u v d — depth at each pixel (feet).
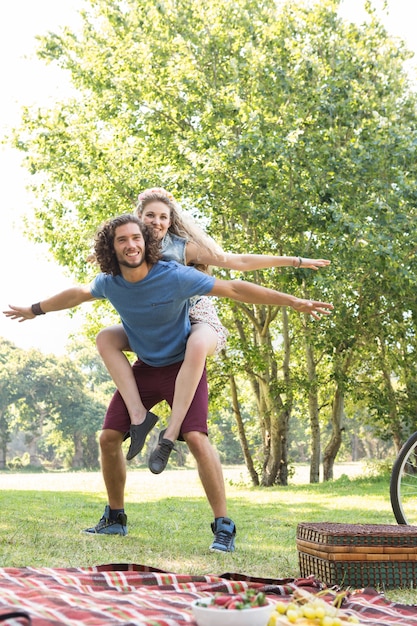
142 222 16.06
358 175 55.47
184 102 63.36
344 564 12.84
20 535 17.19
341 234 53.52
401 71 64.75
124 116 67.21
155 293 16.12
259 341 66.95
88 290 17.13
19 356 256.52
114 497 18.69
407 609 10.55
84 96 70.79
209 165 55.52
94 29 69.77
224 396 74.69
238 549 17.26
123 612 8.84
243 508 32.96
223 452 236.02
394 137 56.18
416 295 60.39
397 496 17.98
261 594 7.77
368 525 14.47
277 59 59.82
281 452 65.26
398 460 18.07
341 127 58.80
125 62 64.39
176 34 64.28
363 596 11.25
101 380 265.95
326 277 52.60
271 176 54.49
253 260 18.02
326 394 75.82
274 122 57.52
